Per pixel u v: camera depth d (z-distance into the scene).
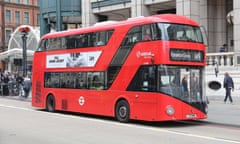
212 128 15.14
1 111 22.00
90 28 18.62
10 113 20.89
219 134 13.46
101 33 17.89
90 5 37.56
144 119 15.43
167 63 14.88
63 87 20.42
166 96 14.88
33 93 23.08
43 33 40.50
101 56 17.86
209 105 22.88
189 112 15.34
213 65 27.81
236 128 15.13
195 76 15.68
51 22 41.16
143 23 15.62
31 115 19.91
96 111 18.08
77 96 19.34
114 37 17.16
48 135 13.31
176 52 15.14
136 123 16.62
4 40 83.12
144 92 15.46
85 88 18.80
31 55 52.72
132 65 16.09
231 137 12.73
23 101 29.92
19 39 59.22
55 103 21.11
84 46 18.91
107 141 12.02
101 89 17.78
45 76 21.92
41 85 22.25
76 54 19.42
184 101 15.24
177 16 15.77
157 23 15.05
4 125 15.96
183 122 17.02
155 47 15.02
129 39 16.34
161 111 14.82
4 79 35.56
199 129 14.84
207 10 31.94
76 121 17.34
